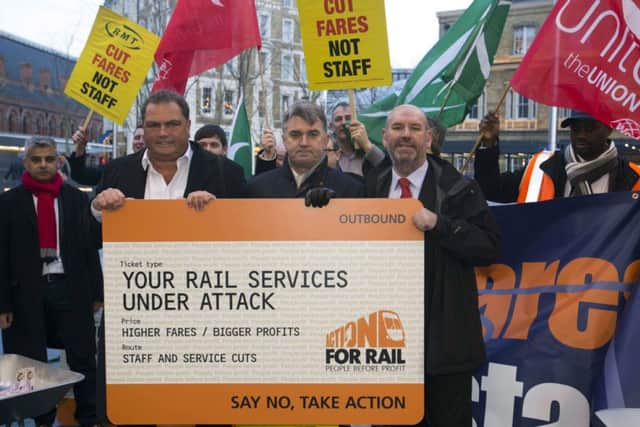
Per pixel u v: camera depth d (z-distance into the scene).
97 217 3.27
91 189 13.83
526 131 31.38
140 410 3.09
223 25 5.42
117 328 3.08
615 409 3.03
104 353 3.33
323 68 4.45
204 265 3.06
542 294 3.84
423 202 3.48
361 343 3.06
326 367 3.06
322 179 3.63
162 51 5.45
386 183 3.63
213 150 5.45
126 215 3.05
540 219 3.89
